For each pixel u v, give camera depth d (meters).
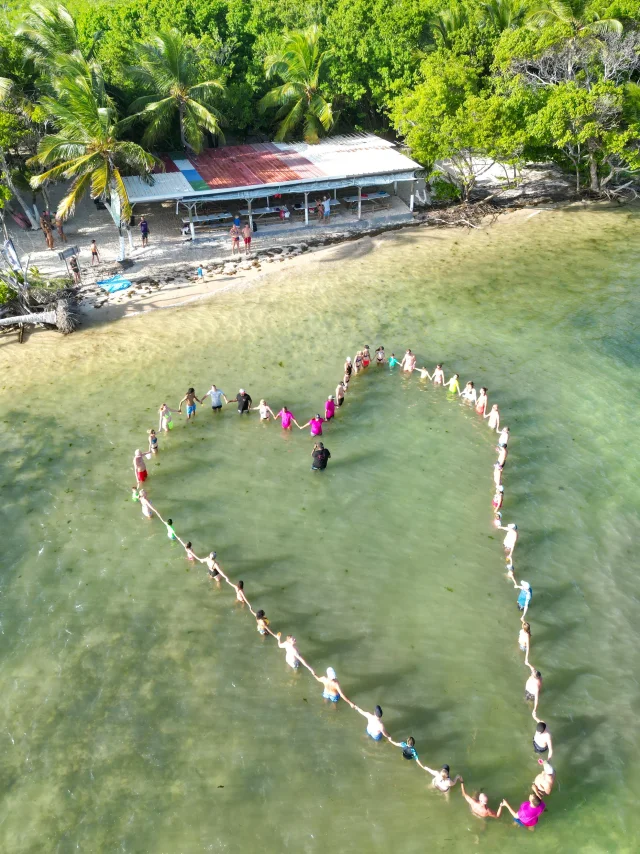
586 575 23.02
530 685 18.88
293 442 29.45
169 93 48.34
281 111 54.94
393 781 17.45
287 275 42.75
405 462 28.16
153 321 38.34
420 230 48.59
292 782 17.45
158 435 29.92
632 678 19.83
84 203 52.53
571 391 31.78
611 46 45.84
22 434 30.09
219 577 23.20
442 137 46.22
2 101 43.28
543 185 55.28
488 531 24.80
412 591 22.67
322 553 24.19
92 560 24.12
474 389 31.44
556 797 16.92
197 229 48.47
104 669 20.39
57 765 17.91
